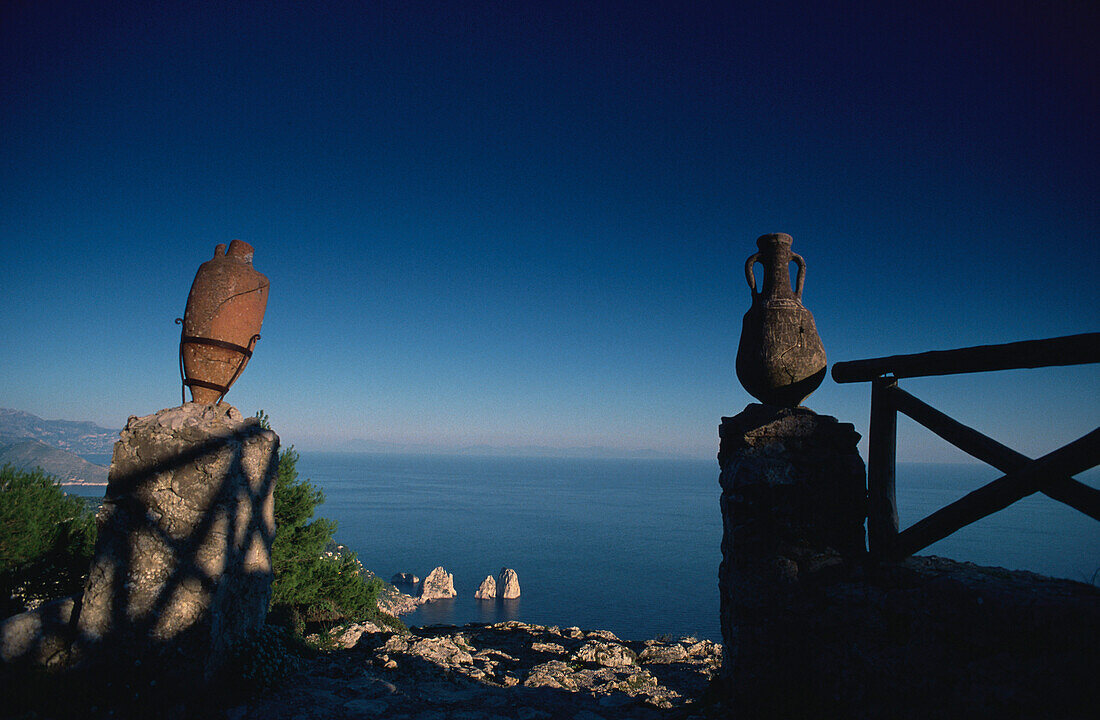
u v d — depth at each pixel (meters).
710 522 179.00
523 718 4.66
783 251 4.30
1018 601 2.44
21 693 3.79
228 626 4.56
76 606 4.55
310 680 5.07
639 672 6.47
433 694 5.14
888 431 3.44
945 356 2.97
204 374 4.98
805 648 3.54
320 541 10.69
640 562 107.38
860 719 3.15
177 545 4.34
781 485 3.74
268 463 5.10
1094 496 2.35
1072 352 2.34
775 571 3.66
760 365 4.07
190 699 4.13
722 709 4.21
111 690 4.04
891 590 3.11
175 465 4.43
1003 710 2.44
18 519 7.15
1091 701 2.18
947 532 3.00
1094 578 2.61
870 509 3.45
